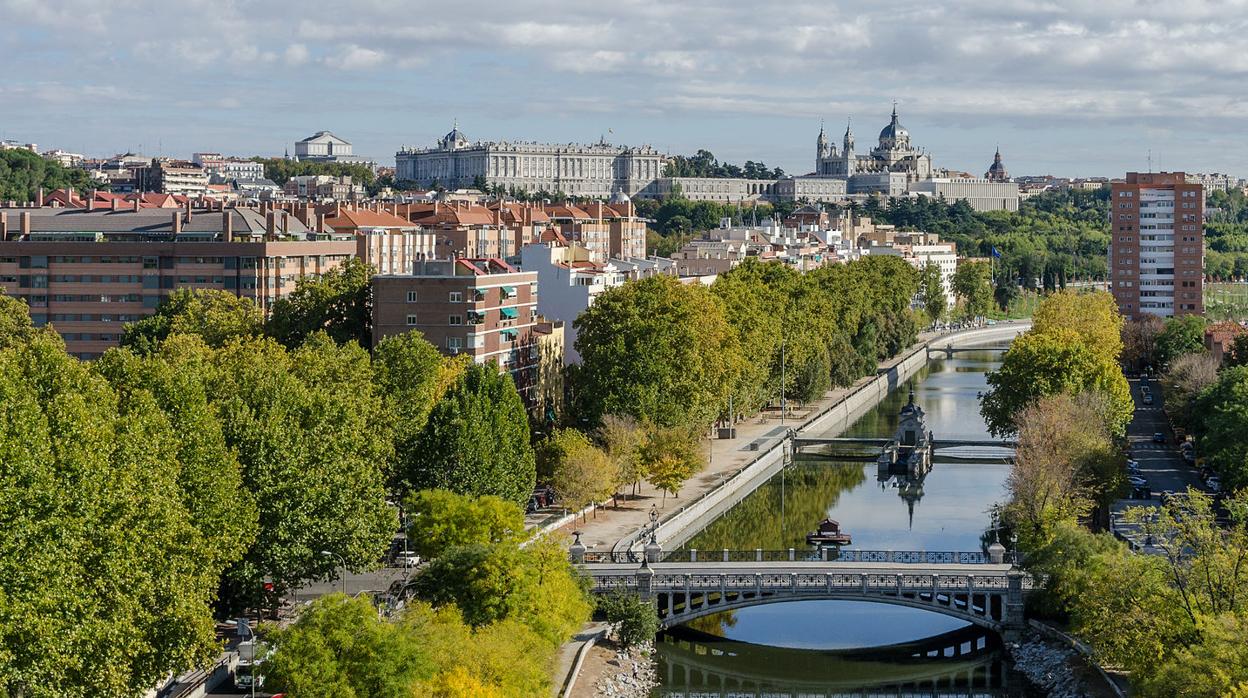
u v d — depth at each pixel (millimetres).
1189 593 199125
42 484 165625
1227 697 166750
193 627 178875
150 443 190750
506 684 184500
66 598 161625
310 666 170750
